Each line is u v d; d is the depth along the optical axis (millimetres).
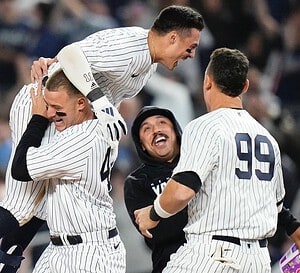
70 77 16641
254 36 39406
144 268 28188
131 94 17922
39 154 16547
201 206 16609
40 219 18000
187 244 16766
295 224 17969
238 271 16484
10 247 17844
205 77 17203
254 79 34938
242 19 39375
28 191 17391
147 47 17438
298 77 38312
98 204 17016
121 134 16906
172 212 16328
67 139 16641
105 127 16625
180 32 17375
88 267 16750
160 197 16359
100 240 16938
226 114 16812
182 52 17484
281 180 17531
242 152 16609
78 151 16625
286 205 27984
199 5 38750
